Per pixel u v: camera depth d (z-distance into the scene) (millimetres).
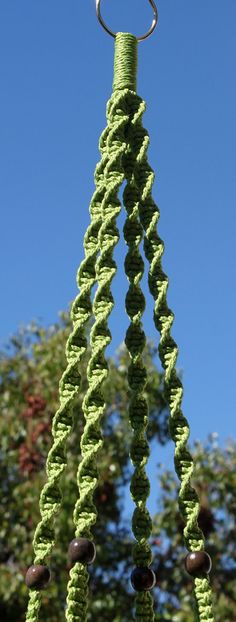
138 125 1624
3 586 5320
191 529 1428
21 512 5543
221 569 5801
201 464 5945
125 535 5832
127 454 5859
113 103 1621
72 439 5449
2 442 5750
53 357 5895
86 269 1531
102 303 1490
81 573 1358
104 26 1687
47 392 5770
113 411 5867
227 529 5895
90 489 1404
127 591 5746
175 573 5730
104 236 1513
